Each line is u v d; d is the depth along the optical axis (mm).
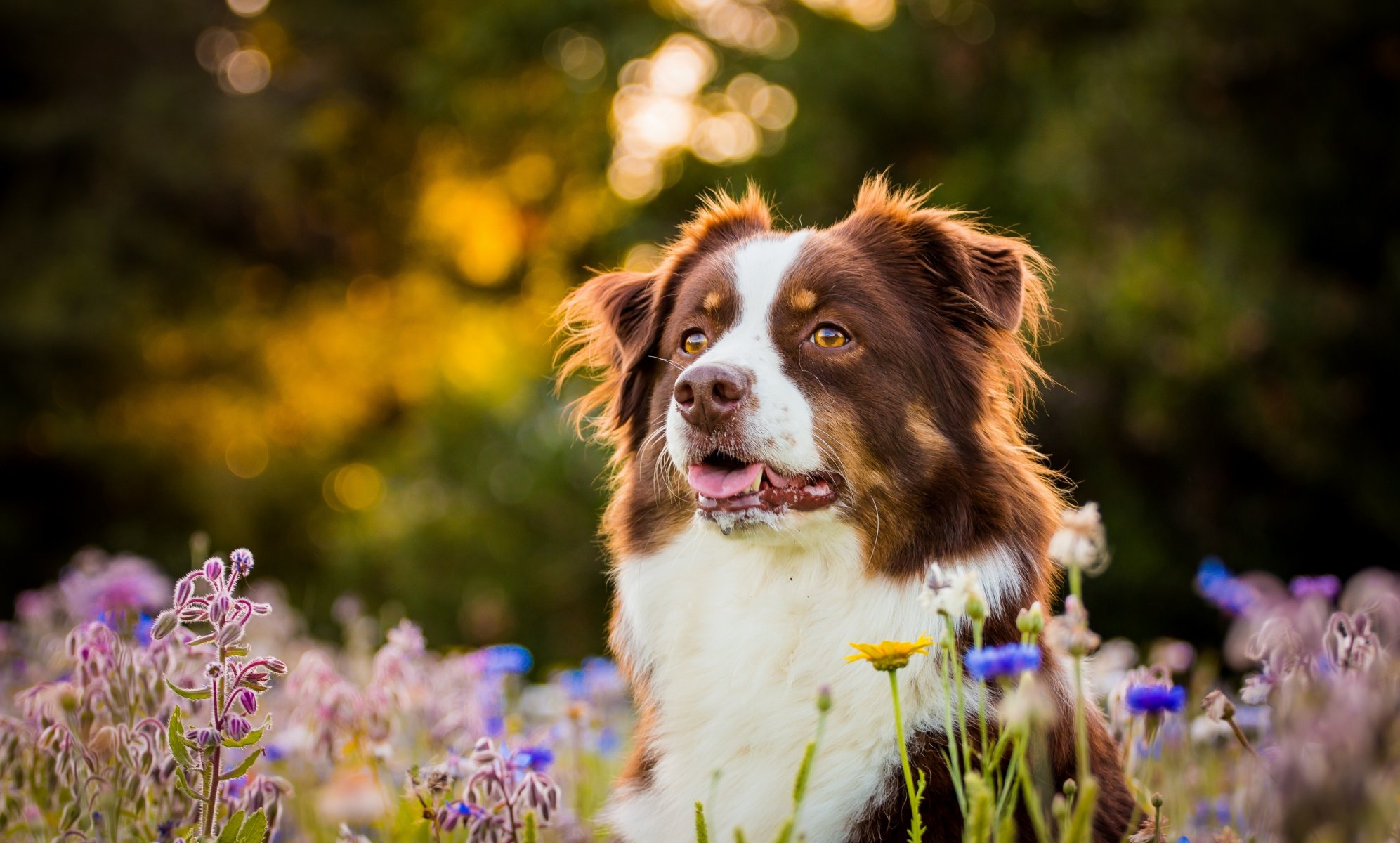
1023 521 4035
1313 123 12789
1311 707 2266
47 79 19766
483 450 16297
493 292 22125
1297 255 12805
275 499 19438
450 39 18562
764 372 4012
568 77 18500
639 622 4352
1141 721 3852
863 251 4395
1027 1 14203
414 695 4684
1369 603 2900
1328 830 2119
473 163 21844
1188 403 12250
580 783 5168
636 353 4727
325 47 21484
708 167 16516
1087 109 12531
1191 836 4090
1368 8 12070
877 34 14867
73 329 17719
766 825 3773
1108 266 12117
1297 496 13039
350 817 3109
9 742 3756
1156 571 12648
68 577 6422
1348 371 12492
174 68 20359
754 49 16859
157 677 3799
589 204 20516
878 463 4035
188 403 20328
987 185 13828
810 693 3871
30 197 18984
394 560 15555
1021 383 4570
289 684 4406
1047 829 3260
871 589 3979
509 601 14898
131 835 3643
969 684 3645
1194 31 12391
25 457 18625
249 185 19656
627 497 4559
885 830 3582
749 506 3941
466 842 3691
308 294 21641
